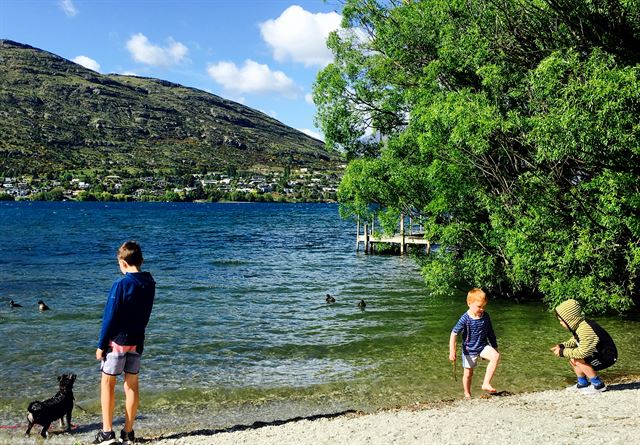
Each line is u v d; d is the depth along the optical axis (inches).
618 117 484.1
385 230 832.3
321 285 1025.5
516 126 600.4
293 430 300.7
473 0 716.7
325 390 410.3
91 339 590.9
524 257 624.7
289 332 624.7
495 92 668.7
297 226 3390.7
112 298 251.0
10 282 1051.9
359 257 1582.2
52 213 4822.8
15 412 370.9
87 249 1763.0
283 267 1333.7
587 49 596.4
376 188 800.3
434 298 849.5
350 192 842.2
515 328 613.3
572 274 611.8
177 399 394.0
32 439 320.5
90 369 475.8
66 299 857.5
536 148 619.8
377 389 409.4
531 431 270.2
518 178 650.2
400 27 858.8
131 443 267.4
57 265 1336.1
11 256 1540.4
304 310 768.3
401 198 807.7
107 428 254.8
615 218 554.3
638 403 319.9
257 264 1398.9
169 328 650.2
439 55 776.3
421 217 833.5
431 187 759.1
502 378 425.1
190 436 304.3
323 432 291.4
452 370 455.5
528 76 636.7
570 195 600.4
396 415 320.8
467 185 705.0
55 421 353.7
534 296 819.4
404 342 563.8
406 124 935.7
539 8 618.2
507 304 773.3
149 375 457.4
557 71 530.3
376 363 485.7
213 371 469.4
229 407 374.9
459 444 255.1
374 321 679.7
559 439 255.4
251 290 965.8
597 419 289.1
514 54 673.0
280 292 941.8
